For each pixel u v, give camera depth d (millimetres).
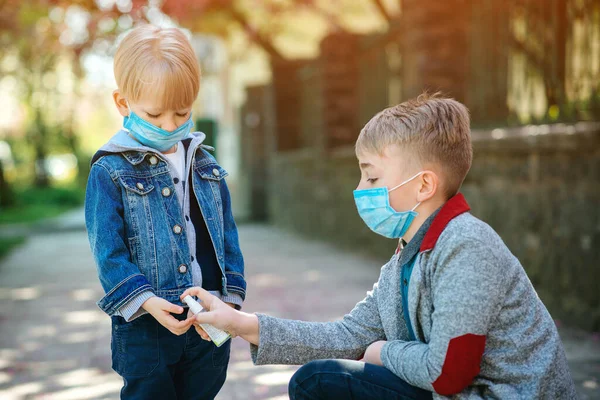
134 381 1818
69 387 2990
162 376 1820
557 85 3988
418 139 1604
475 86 4992
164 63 1761
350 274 5941
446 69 5359
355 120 8336
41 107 19031
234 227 2080
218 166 2053
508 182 4289
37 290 5590
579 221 3617
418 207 1637
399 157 1622
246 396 2816
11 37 11797
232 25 11961
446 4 5363
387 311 1697
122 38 1853
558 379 1515
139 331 1808
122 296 1696
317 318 4234
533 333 1514
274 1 10352
